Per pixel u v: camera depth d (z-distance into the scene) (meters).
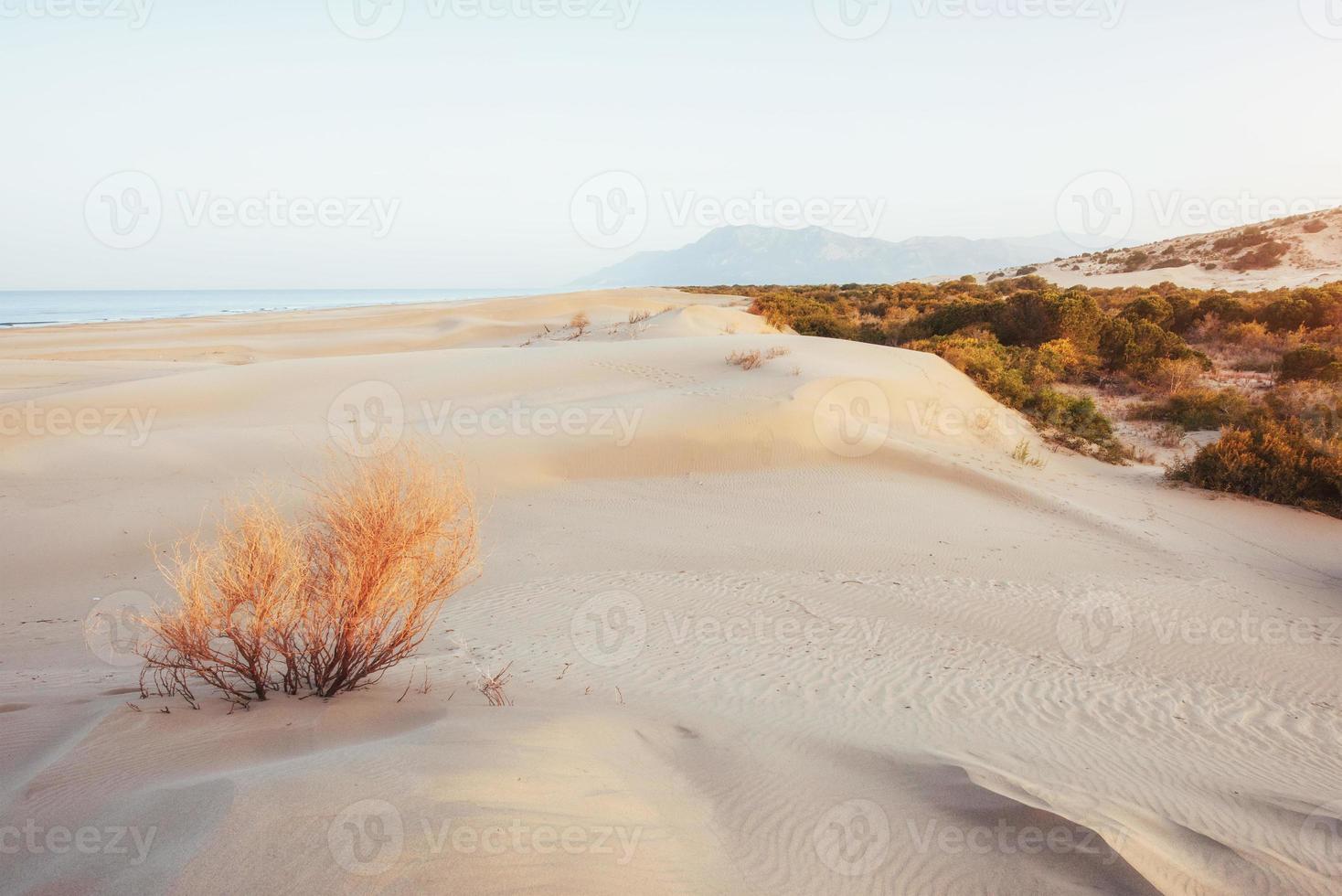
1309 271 69.94
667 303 68.75
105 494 12.80
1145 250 90.44
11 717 4.67
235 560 5.09
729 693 6.71
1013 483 16.36
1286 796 5.17
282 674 5.62
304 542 5.47
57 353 40.78
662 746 5.21
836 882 3.64
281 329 55.88
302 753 4.14
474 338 49.00
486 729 4.61
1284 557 13.32
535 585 10.03
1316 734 6.66
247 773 3.53
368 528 5.32
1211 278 72.94
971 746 5.67
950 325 38.81
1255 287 65.81
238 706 4.90
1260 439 17.91
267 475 13.73
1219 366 35.53
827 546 12.27
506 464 15.55
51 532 11.30
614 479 15.97
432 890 2.69
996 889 3.64
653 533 12.70
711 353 25.47
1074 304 34.91
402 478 5.82
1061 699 7.06
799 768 5.00
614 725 5.39
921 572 11.16
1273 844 4.36
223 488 13.06
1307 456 17.02
